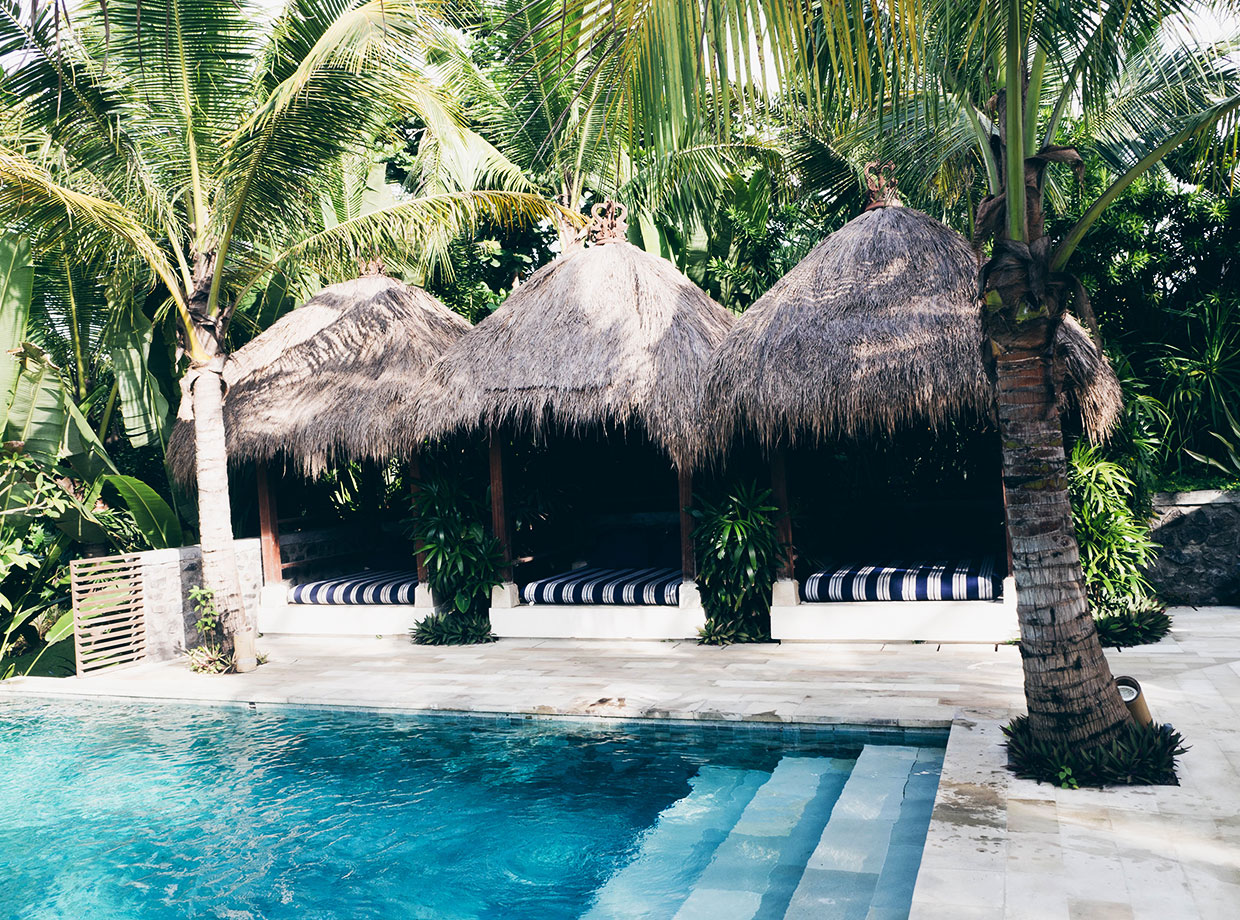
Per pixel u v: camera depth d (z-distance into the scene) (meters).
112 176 8.76
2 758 6.84
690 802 5.35
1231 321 10.80
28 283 10.32
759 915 3.87
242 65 8.67
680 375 8.88
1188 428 10.76
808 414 8.09
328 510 13.44
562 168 13.00
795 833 4.76
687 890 4.23
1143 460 9.94
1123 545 8.54
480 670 8.46
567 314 9.74
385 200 14.98
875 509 11.86
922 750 5.90
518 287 10.72
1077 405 8.29
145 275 11.28
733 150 13.52
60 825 5.53
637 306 9.63
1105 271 11.78
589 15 3.67
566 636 9.84
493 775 5.99
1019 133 4.63
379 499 14.02
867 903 3.79
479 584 10.03
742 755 6.10
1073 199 11.94
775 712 6.42
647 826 5.04
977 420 9.02
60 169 8.86
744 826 4.88
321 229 9.58
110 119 8.48
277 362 11.03
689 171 13.88
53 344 12.62
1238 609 9.61
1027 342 4.75
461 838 5.06
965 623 8.53
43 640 12.63
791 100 3.93
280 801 5.77
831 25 3.71
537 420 9.15
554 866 4.62
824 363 8.14
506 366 9.54
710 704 6.73
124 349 11.95
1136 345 11.39
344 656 9.54
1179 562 10.07
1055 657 4.77
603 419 9.02
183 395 9.03
